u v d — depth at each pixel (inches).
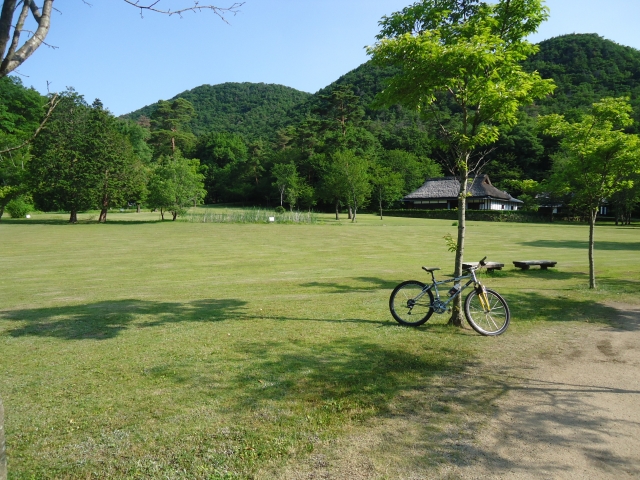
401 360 211.5
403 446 135.6
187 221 2094.0
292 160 3403.1
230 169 4035.4
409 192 3390.7
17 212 2222.0
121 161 2138.3
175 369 198.7
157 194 2101.4
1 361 211.8
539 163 3405.5
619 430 148.4
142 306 353.7
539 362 214.8
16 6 95.2
